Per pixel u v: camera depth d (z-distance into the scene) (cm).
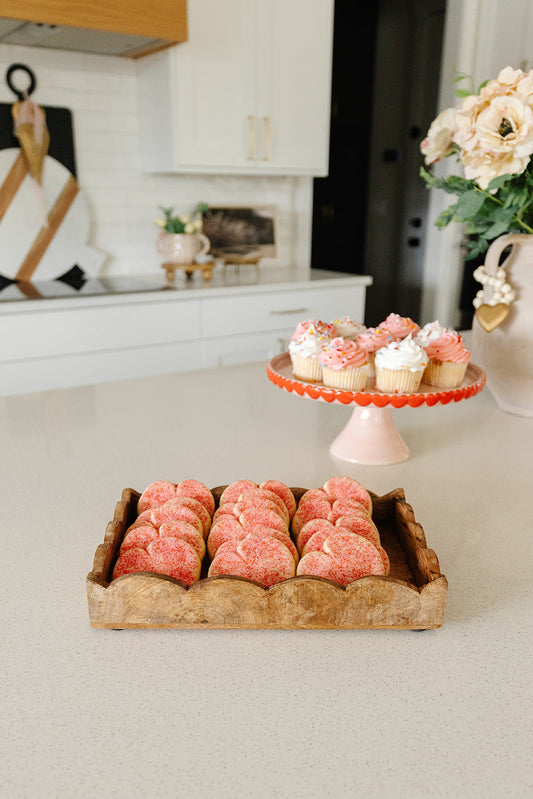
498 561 78
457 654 62
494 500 94
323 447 114
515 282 120
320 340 113
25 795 46
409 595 62
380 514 78
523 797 47
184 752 50
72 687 57
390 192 482
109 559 66
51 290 255
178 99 265
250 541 64
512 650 62
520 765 49
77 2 216
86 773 48
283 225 350
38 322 232
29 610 67
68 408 134
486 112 104
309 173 313
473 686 57
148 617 63
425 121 450
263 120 290
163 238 289
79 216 285
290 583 61
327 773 48
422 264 468
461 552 79
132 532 67
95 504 91
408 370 101
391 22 445
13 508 89
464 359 108
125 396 143
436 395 97
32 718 53
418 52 440
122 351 253
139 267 311
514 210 117
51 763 49
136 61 284
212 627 64
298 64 293
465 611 68
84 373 247
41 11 211
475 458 110
